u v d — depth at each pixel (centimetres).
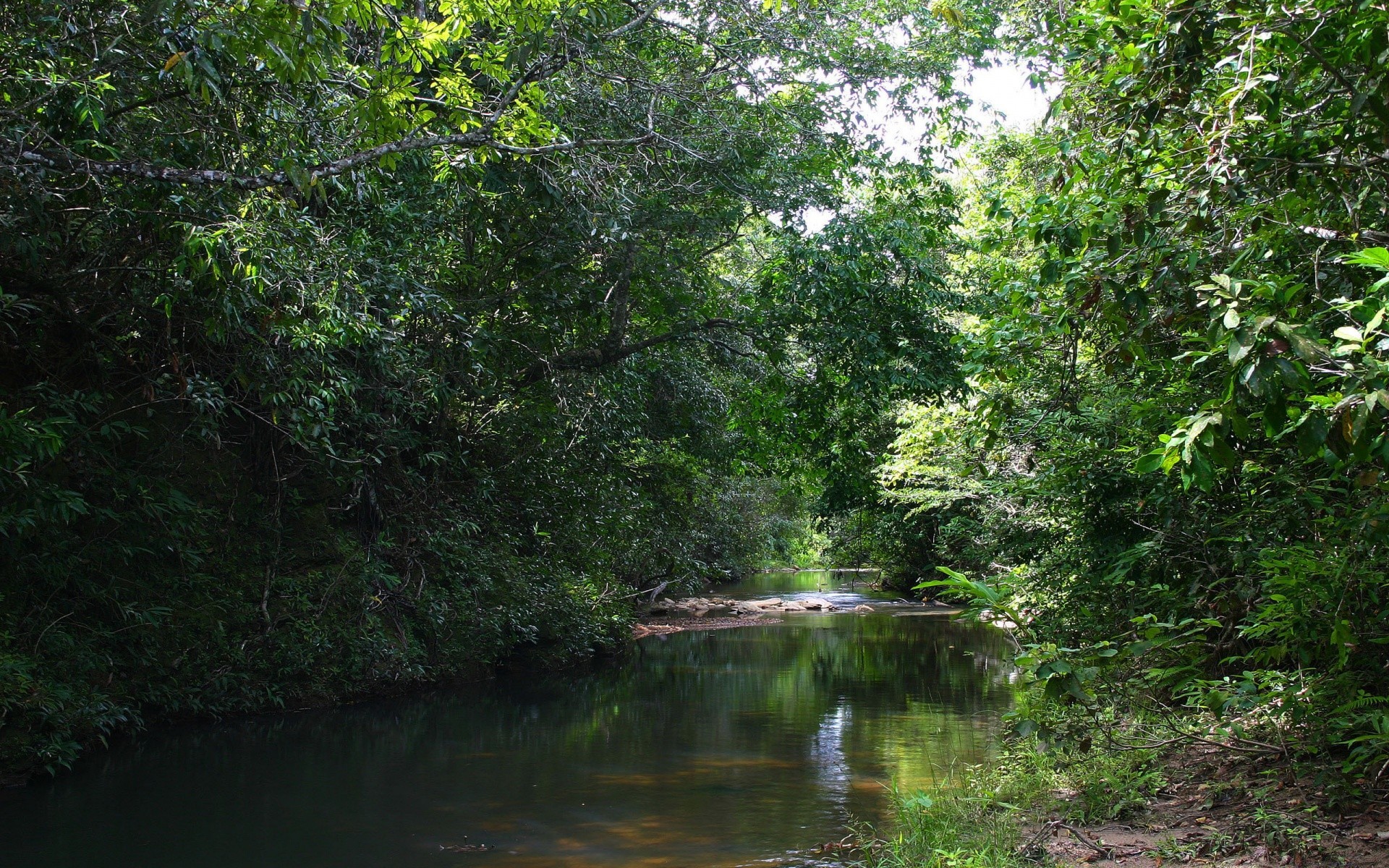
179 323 1027
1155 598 763
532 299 1450
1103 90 688
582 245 1422
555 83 1083
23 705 845
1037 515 1068
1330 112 555
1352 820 503
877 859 595
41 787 827
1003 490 1038
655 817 717
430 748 989
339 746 1002
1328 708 552
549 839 667
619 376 1591
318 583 1288
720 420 1956
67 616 960
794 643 2011
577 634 1678
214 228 761
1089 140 682
